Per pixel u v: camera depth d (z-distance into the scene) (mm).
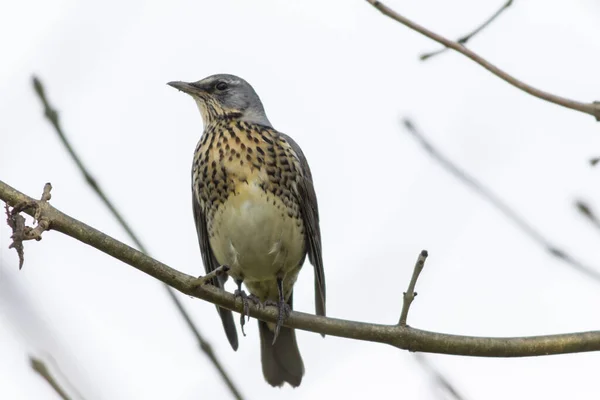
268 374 13297
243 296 11164
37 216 8578
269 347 13383
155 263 9109
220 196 12664
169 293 8234
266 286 13367
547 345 9422
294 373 13266
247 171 12570
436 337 9562
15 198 8602
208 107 13555
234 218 12602
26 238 8445
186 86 13781
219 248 12922
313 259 13258
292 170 12836
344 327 9828
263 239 12695
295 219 12922
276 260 12906
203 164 12781
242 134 12812
